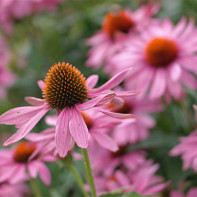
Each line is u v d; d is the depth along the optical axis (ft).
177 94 1.99
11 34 2.82
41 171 1.85
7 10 2.71
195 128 2.01
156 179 1.88
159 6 2.41
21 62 2.83
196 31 2.08
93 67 2.46
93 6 2.68
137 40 2.18
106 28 2.44
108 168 1.98
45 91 1.62
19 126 1.58
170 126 2.12
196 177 1.96
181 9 2.47
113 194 1.61
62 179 2.13
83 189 1.74
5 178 1.87
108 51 2.36
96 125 1.71
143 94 2.05
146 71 2.08
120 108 2.07
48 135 1.69
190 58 2.02
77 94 1.59
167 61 2.05
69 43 2.64
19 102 2.72
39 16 2.88
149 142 2.01
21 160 1.90
